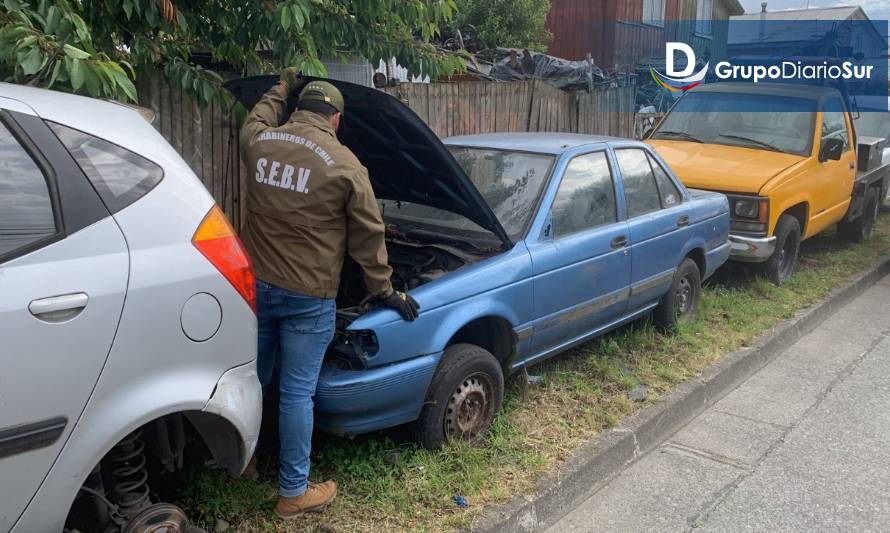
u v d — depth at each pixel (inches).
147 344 103.6
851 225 414.0
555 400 195.5
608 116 449.4
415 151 161.5
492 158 201.8
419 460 156.2
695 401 208.8
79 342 96.7
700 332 251.1
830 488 169.6
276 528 135.6
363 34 226.2
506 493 151.5
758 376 238.2
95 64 143.1
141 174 107.1
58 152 100.6
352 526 137.8
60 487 98.1
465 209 174.6
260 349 140.3
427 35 243.8
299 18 186.2
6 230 94.5
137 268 102.4
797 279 328.5
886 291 346.3
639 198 219.9
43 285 94.0
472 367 163.2
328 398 142.6
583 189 196.7
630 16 805.2
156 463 146.4
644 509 160.2
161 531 114.5
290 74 152.6
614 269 201.8
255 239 134.0
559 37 755.4
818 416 208.4
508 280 167.8
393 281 168.2
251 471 149.6
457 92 324.8
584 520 155.9
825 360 253.6
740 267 334.6
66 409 96.7
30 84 132.4
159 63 195.9
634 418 189.0
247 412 117.7
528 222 180.2
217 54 219.6
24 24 141.2
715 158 316.2
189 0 202.2
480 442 169.8
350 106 156.8
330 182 128.2
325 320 134.4
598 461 169.6
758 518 157.1
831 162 343.3
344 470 154.8
